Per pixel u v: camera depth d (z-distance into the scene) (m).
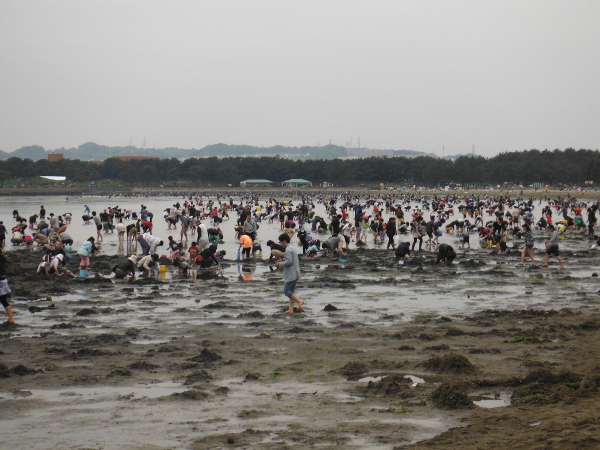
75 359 13.09
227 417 9.35
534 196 166.00
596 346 13.63
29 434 8.62
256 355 13.38
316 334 15.66
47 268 27.38
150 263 28.00
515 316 18.00
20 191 197.88
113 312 19.00
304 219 70.50
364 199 167.75
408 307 19.94
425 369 11.87
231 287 24.31
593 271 29.06
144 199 173.00
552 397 9.62
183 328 16.55
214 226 62.53
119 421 9.17
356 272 29.08
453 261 33.53
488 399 9.99
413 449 7.80
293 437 8.43
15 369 11.90
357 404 9.93
